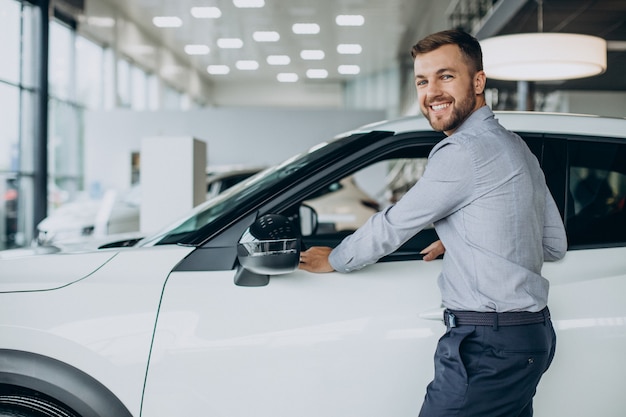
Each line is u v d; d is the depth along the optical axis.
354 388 1.51
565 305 1.60
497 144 1.36
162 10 14.25
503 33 9.77
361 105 22.62
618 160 1.78
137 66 16.50
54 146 12.23
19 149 10.58
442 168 1.35
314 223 2.48
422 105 1.48
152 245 1.73
